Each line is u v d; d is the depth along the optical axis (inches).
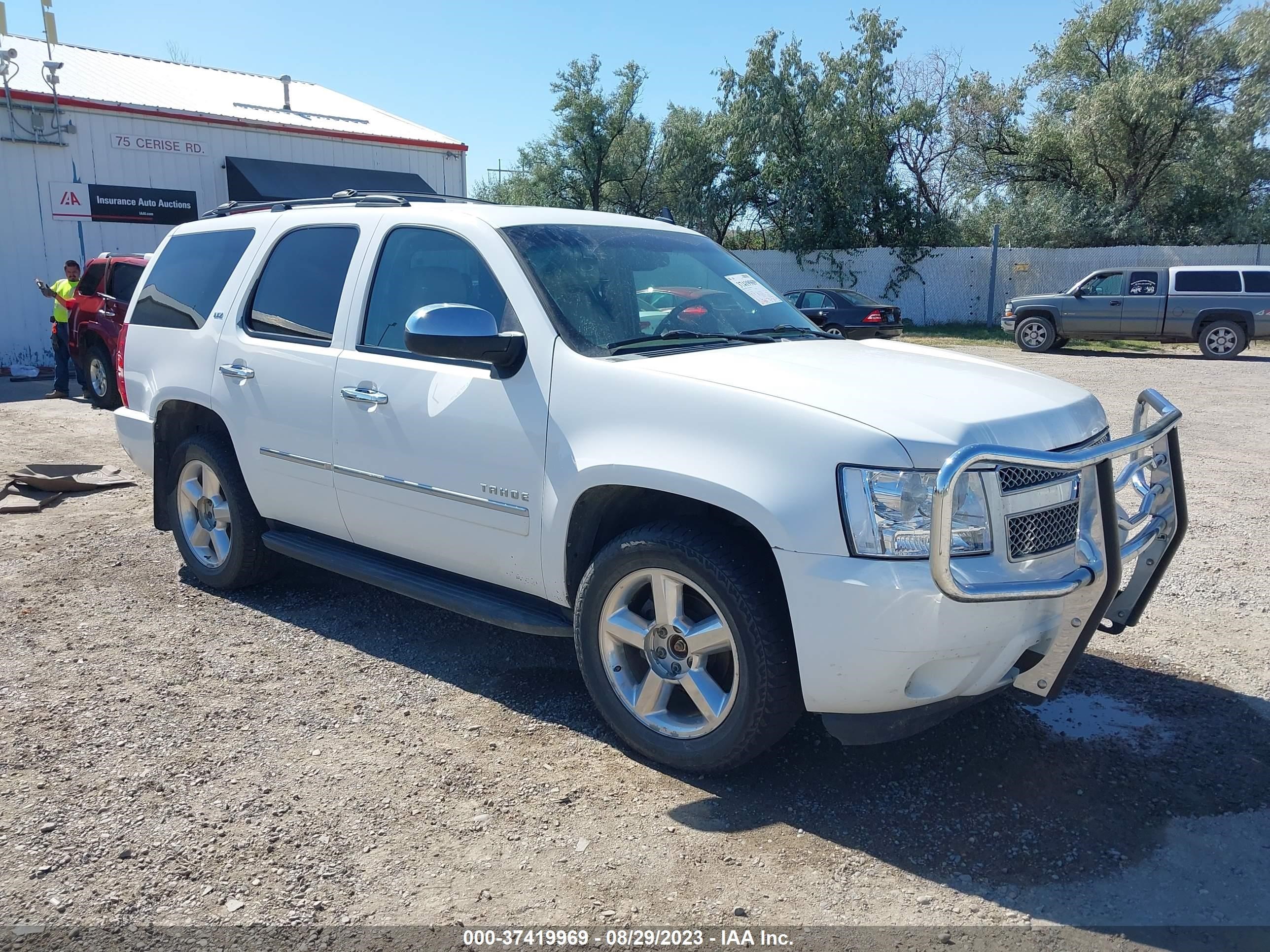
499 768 132.6
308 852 113.0
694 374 128.3
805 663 115.4
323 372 168.1
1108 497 114.3
